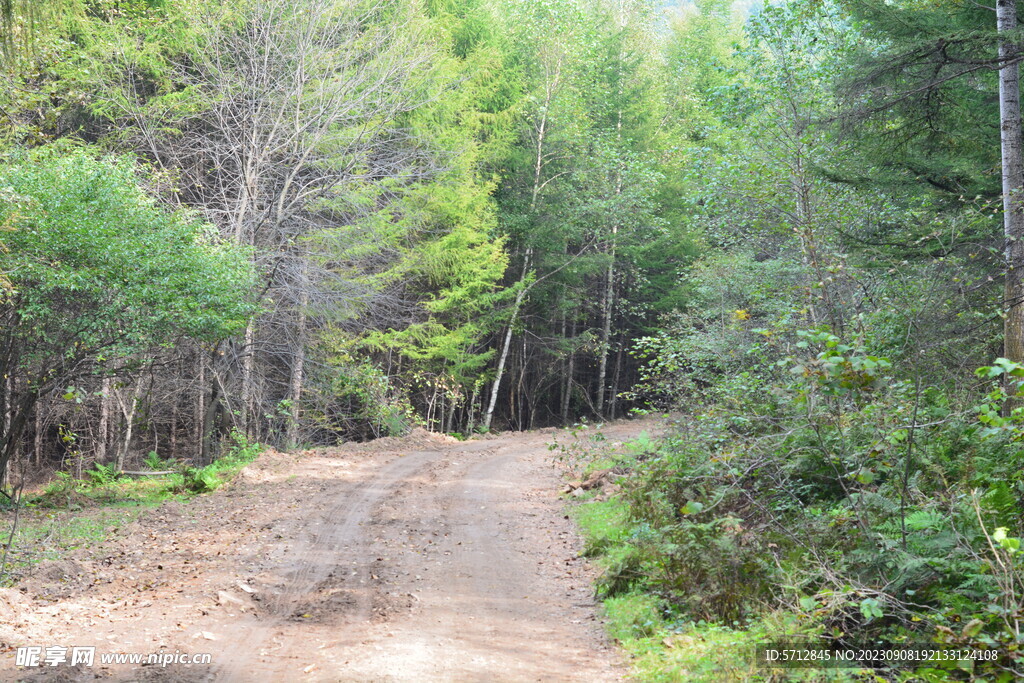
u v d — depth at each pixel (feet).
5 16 34.53
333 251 80.69
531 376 130.62
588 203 111.86
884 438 26.53
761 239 59.98
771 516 27.94
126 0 74.23
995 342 39.93
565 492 49.98
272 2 75.36
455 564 35.14
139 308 53.67
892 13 41.75
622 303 130.21
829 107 55.06
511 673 21.80
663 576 28.19
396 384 104.22
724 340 54.13
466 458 68.59
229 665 21.79
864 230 46.98
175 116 74.28
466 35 104.27
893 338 36.76
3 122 61.05
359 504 48.11
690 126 113.29
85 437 80.53
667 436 43.62
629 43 130.21
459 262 93.40
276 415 85.20
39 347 54.75
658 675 21.15
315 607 28.43
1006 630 18.95
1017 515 24.56
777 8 58.70
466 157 91.76
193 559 35.65
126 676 20.63
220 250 59.31
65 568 32.94
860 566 23.48
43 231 49.24
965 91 44.91
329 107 76.95
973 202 39.14
